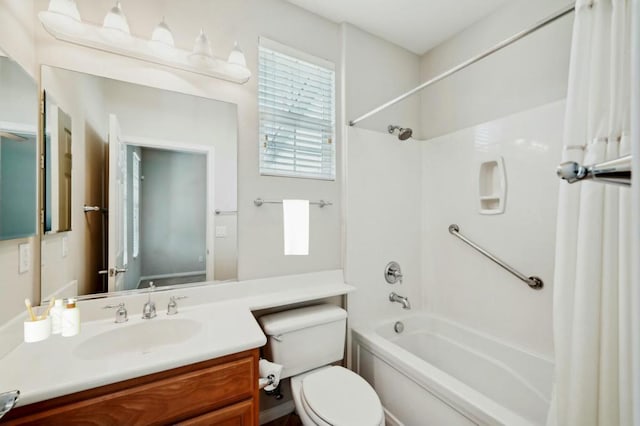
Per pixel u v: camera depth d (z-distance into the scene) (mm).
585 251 888
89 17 1209
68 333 922
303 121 1812
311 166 1832
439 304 2109
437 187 2137
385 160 2061
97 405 812
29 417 746
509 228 1675
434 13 1841
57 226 1146
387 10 1812
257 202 1606
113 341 1114
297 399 1294
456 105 2039
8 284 917
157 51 1284
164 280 1381
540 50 1583
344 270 1883
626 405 758
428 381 1294
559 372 958
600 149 896
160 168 1385
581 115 962
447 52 2119
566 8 1013
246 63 1584
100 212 1252
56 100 1157
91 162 1229
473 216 1879
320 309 1634
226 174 1530
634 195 247
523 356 1563
